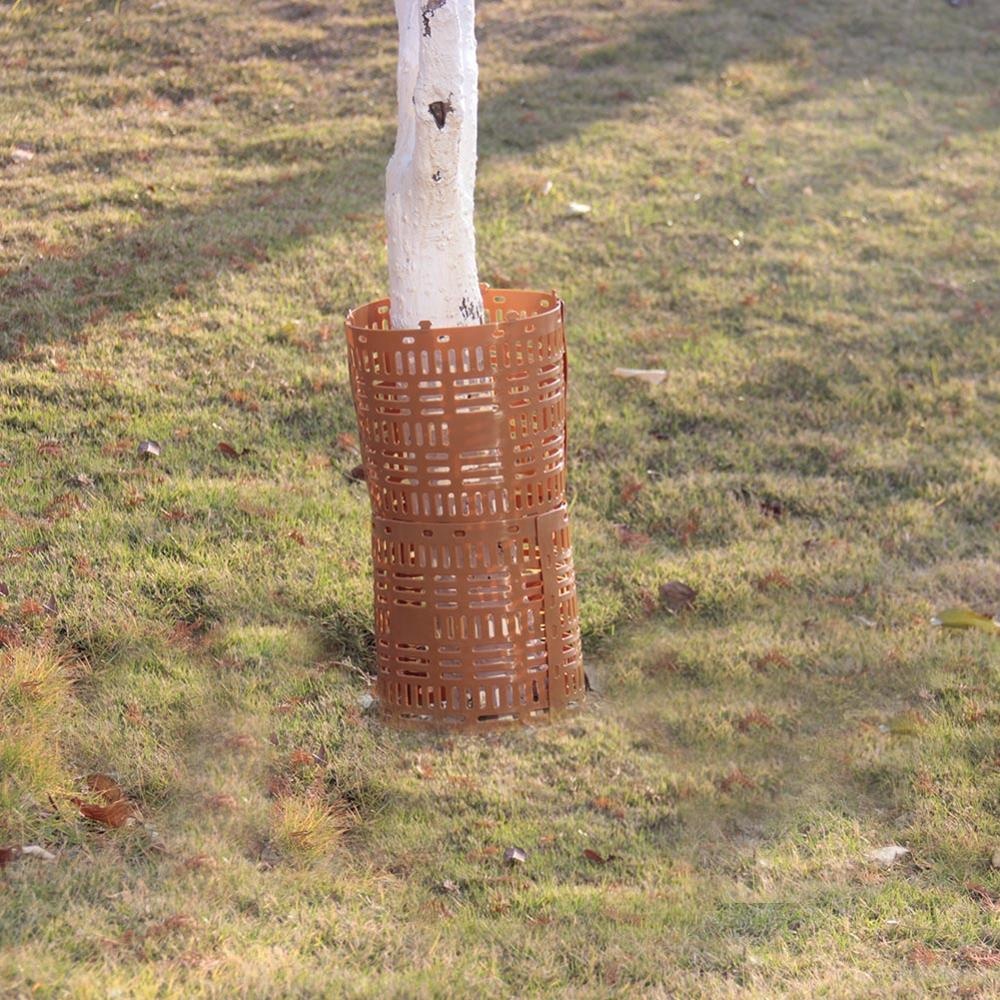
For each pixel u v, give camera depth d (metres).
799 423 7.30
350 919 3.87
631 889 4.14
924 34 12.84
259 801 4.36
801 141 10.60
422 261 4.71
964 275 8.91
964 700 5.18
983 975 3.74
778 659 5.42
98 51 10.73
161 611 5.23
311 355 7.28
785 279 8.67
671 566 6.04
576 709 5.02
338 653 5.30
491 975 3.63
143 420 6.53
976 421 7.40
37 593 5.17
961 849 4.35
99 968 3.39
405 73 4.65
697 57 11.84
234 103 10.30
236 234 8.31
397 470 4.61
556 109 10.71
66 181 8.78
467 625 4.73
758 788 4.69
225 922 3.72
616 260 8.71
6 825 3.99
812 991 3.62
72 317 7.25
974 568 6.20
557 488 4.78
